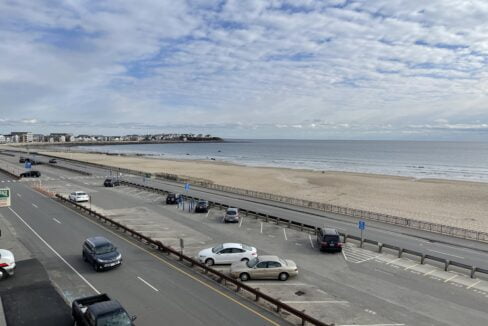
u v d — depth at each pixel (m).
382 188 70.94
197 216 40.25
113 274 22.05
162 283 20.72
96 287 20.02
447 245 31.72
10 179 70.56
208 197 54.41
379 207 51.56
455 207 52.41
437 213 47.97
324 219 41.03
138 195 54.12
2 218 37.03
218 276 22.03
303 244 30.19
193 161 151.12
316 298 19.42
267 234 33.03
